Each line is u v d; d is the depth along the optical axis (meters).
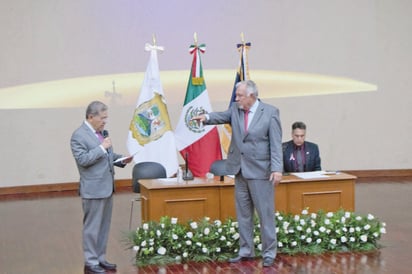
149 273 4.83
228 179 5.79
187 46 9.97
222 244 5.26
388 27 10.59
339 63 10.49
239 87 4.86
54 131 9.53
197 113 6.62
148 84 6.71
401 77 10.70
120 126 9.77
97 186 4.75
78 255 5.54
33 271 5.02
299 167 6.26
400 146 10.77
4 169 9.31
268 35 10.23
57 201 8.58
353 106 10.59
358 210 7.48
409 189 9.16
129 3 9.73
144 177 6.13
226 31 10.09
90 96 9.63
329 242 5.41
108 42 9.66
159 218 5.38
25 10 9.30
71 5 9.48
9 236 6.39
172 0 9.89
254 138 4.83
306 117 10.45
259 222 5.23
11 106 9.32
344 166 10.62
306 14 10.34
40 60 9.41
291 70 10.34
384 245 5.61
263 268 4.88
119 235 6.30
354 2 10.46
